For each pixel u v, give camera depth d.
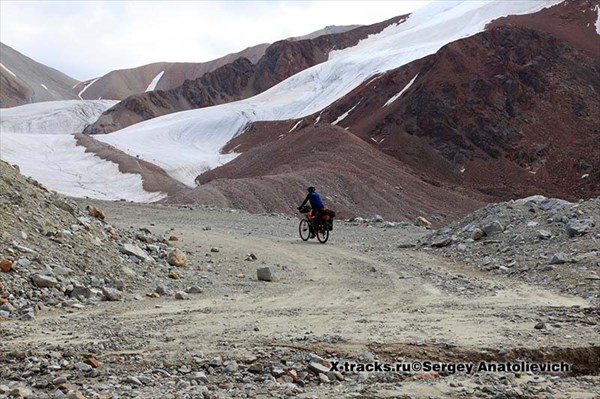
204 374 7.07
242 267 15.88
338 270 15.76
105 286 12.07
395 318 10.06
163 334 8.84
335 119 186.88
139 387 6.66
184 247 17.83
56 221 14.08
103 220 16.83
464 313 10.45
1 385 6.47
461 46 169.62
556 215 17.72
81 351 7.82
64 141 154.38
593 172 131.00
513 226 18.58
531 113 151.50
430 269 15.62
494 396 6.80
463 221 20.66
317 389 6.92
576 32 192.00
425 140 145.00
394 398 6.68
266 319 9.97
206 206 32.72
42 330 9.00
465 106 151.88
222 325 9.48
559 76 163.62
